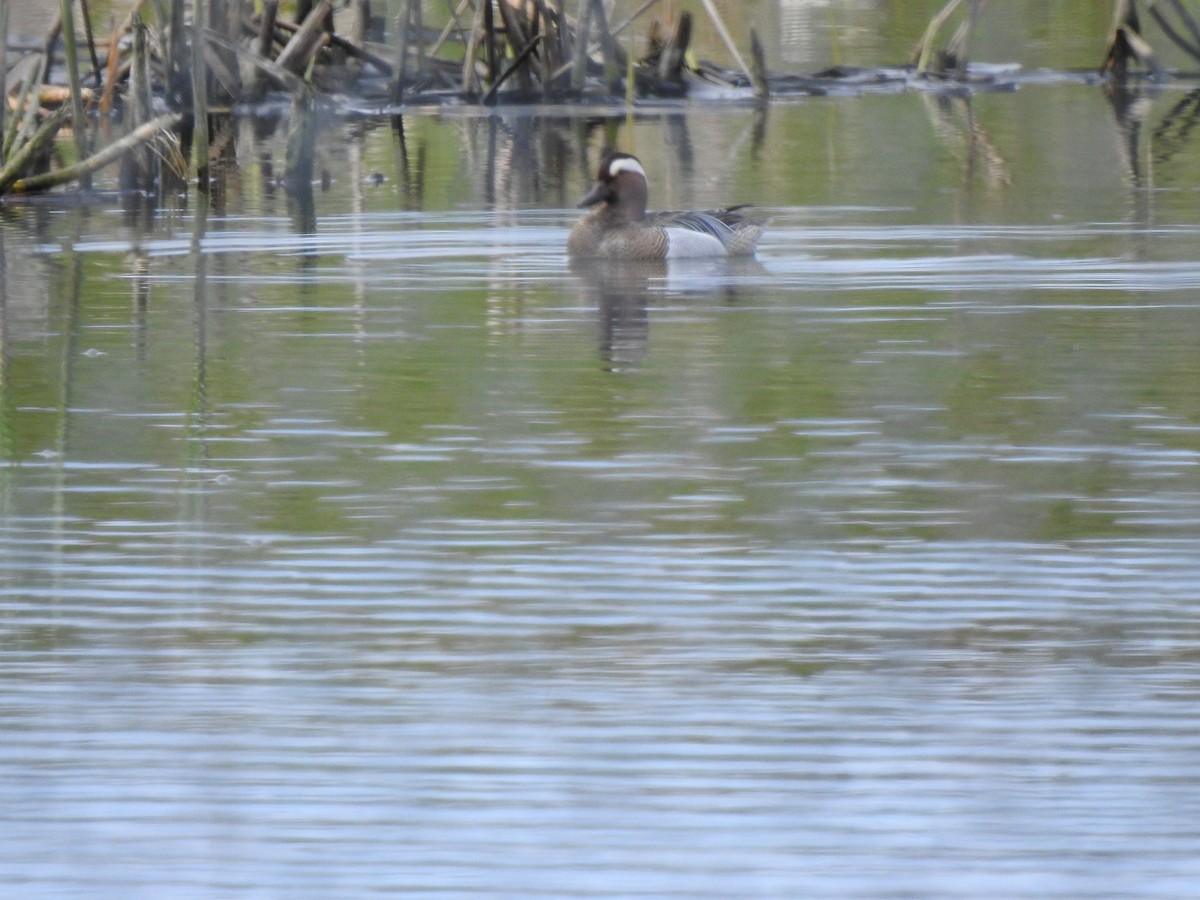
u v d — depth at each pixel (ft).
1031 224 76.89
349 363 54.90
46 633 34.83
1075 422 47.60
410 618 35.35
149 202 88.07
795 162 97.45
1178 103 118.11
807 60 137.18
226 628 34.99
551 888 25.67
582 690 32.12
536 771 29.09
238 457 45.68
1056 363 53.67
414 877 25.93
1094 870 25.96
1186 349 55.01
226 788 28.58
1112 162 94.48
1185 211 79.05
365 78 128.67
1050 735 30.07
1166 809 27.58
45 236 77.92
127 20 111.65
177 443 46.85
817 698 31.60
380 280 68.03
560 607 35.78
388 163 100.01
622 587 36.76
